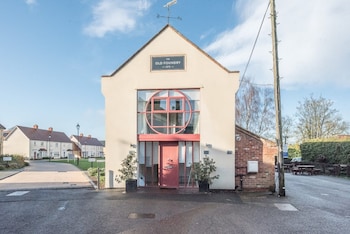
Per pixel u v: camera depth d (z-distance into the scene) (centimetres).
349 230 725
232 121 1361
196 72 1396
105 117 1417
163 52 1422
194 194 1227
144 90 1430
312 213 905
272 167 1368
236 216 856
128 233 691
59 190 1347
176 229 722
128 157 1345
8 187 1438
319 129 3862
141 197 1149
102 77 1433
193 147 1398
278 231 712
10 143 6494
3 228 729
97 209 938
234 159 1345
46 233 689
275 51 1252
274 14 1264
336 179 2012
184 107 1400
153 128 1406
